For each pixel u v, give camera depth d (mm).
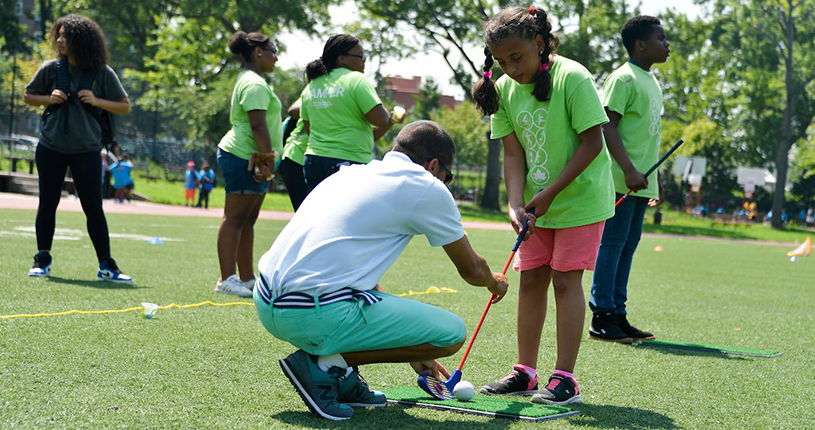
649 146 4742
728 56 47156
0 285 5148
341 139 4719
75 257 7262
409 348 2705
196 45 36875
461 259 2758
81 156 5691
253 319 4465
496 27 3020
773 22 40938
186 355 3443
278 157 5684
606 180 3240
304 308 2551
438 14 31672
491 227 24609
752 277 10305
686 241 23109
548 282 3322
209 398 2779
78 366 3125
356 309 2586
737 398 3238
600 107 3102
